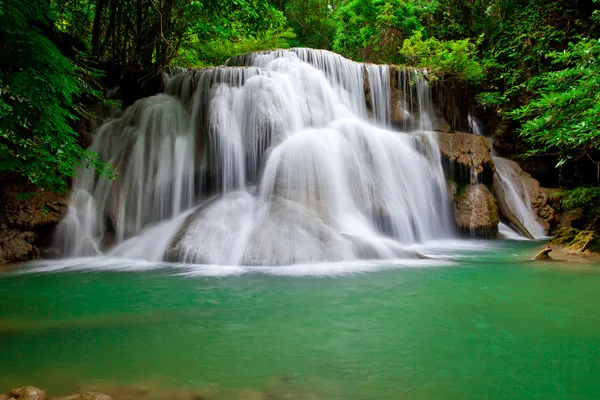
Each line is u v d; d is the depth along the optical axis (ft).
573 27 53.36
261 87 35.86
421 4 64.18
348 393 9.00
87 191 32.96
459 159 40.96
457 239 38.75
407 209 34.86
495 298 17.01
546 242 36.81
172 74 42.86
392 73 47.14
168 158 34.71
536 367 10.34
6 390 9.14
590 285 19.39
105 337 12.64
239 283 20.11
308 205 28.76
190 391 9.08
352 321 14.15
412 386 9.34
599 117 25.99
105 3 42.14
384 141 37.70
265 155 32.04
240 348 11.69
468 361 10.75
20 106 17.93
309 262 24.59
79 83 27.78
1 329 13.46
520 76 54.54
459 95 51.78
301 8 80.53
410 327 13.44
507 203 43.42
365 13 65.10
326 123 38.47
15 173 29.89
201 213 29.81
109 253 29.68
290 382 9.55
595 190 40.96
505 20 60.18
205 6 41.68
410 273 22.06
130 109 37.58
